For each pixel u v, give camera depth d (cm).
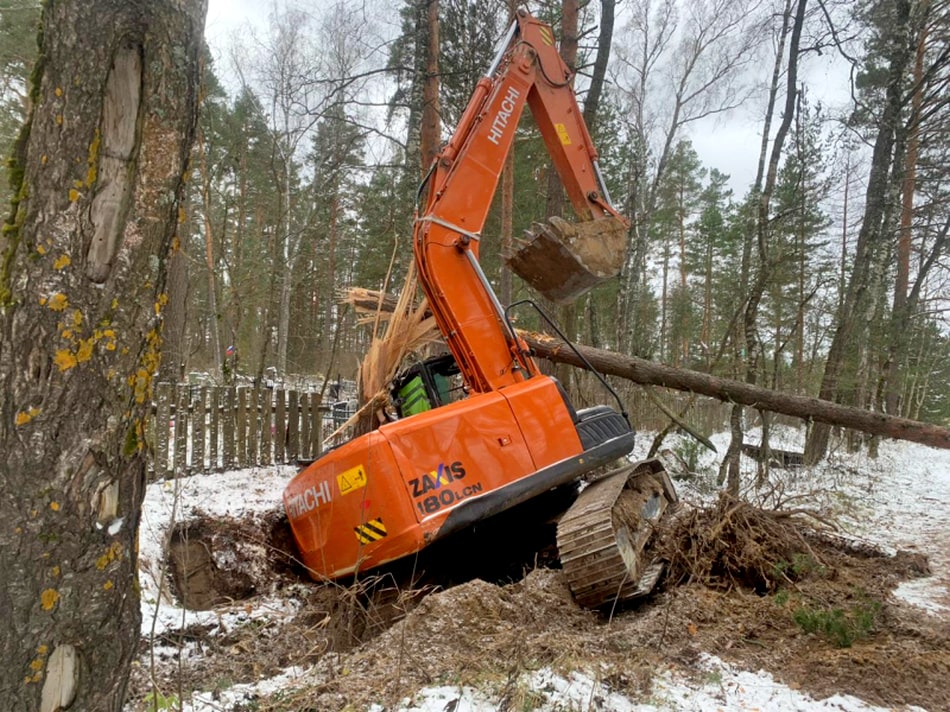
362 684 305
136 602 190
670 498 670
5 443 163
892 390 2036
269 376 1941
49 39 167
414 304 734
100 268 170
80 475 169
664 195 2792
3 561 163
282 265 1792
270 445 812
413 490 471
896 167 1248
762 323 2450
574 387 996
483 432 495
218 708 286
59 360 165
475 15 1355
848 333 1270
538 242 552
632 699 303
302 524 525
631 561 462
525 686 294
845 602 435
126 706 301
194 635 400
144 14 172
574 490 620
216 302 1447
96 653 177
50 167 166
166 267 185
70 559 169
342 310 1590
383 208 1858
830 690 325
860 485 1015
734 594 466
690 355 3212
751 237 1377
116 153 171
